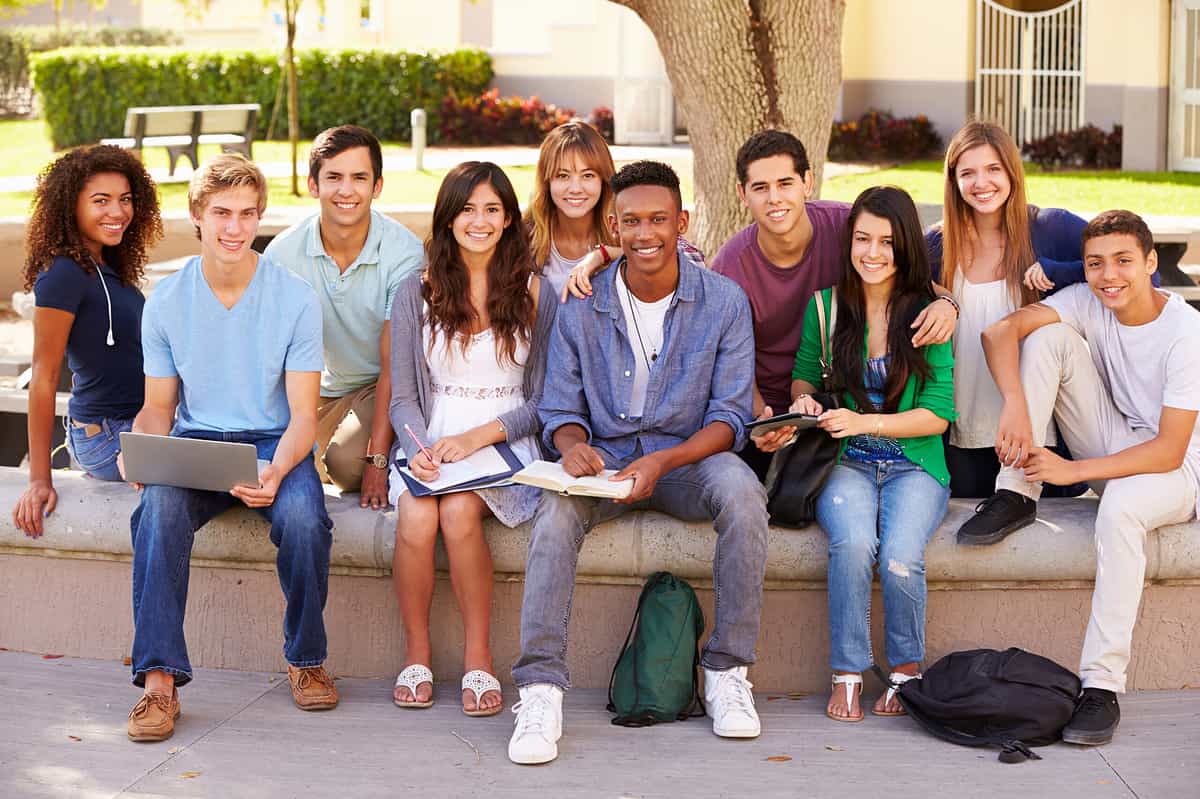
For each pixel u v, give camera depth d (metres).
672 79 7.09
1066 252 4.49
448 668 4.32
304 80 20.81
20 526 4.38
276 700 4.16
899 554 3.93
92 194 4.41
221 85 20.64
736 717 3.85
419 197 12.60
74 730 3.92
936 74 19.19
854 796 3.51
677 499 4.09
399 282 4.57
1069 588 4.14
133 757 3.75
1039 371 4.12
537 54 21.80
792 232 4.42
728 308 4.17
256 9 27.05
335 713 4.06
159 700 3.86
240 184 4.01
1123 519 3.89
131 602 4.45
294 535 3.96
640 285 4.14
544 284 4.38
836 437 4.05
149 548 3.90
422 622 4.13
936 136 19.16
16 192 13.48
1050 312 4.24
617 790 3.55
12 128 22.94
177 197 13.16
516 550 4.16
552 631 3.85
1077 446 4.30
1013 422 4.06
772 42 6.79
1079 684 3.87
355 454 4.53
